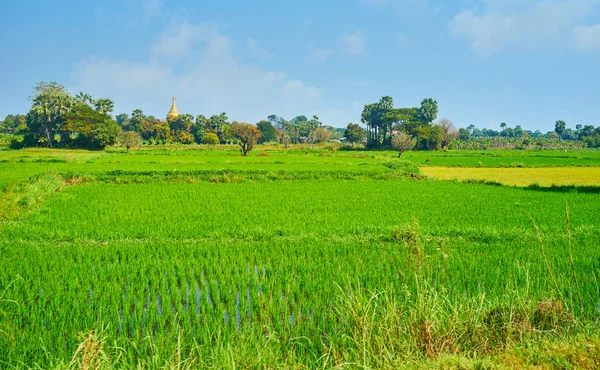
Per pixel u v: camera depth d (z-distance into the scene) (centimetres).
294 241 1275
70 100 9338
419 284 836
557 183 3281
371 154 7681
